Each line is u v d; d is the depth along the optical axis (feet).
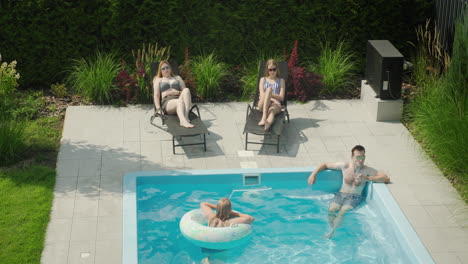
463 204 26.32
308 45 41.73
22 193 26.86
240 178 29.27
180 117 32.27
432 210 25.89
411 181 28.35
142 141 32.91
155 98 34.60
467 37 31.63
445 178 28.63
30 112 36.17
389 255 23.70
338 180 29.27
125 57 40.88
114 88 38.29
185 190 28.66
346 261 23.24
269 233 25.09
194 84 39.06
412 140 32.96
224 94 40.16
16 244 23.06
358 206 27.37
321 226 25.67
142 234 24.99
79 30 39.75
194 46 41.09
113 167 29.84
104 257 22.59
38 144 32.19
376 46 36.17
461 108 29.60
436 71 37.63
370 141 32.91
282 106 34.76
